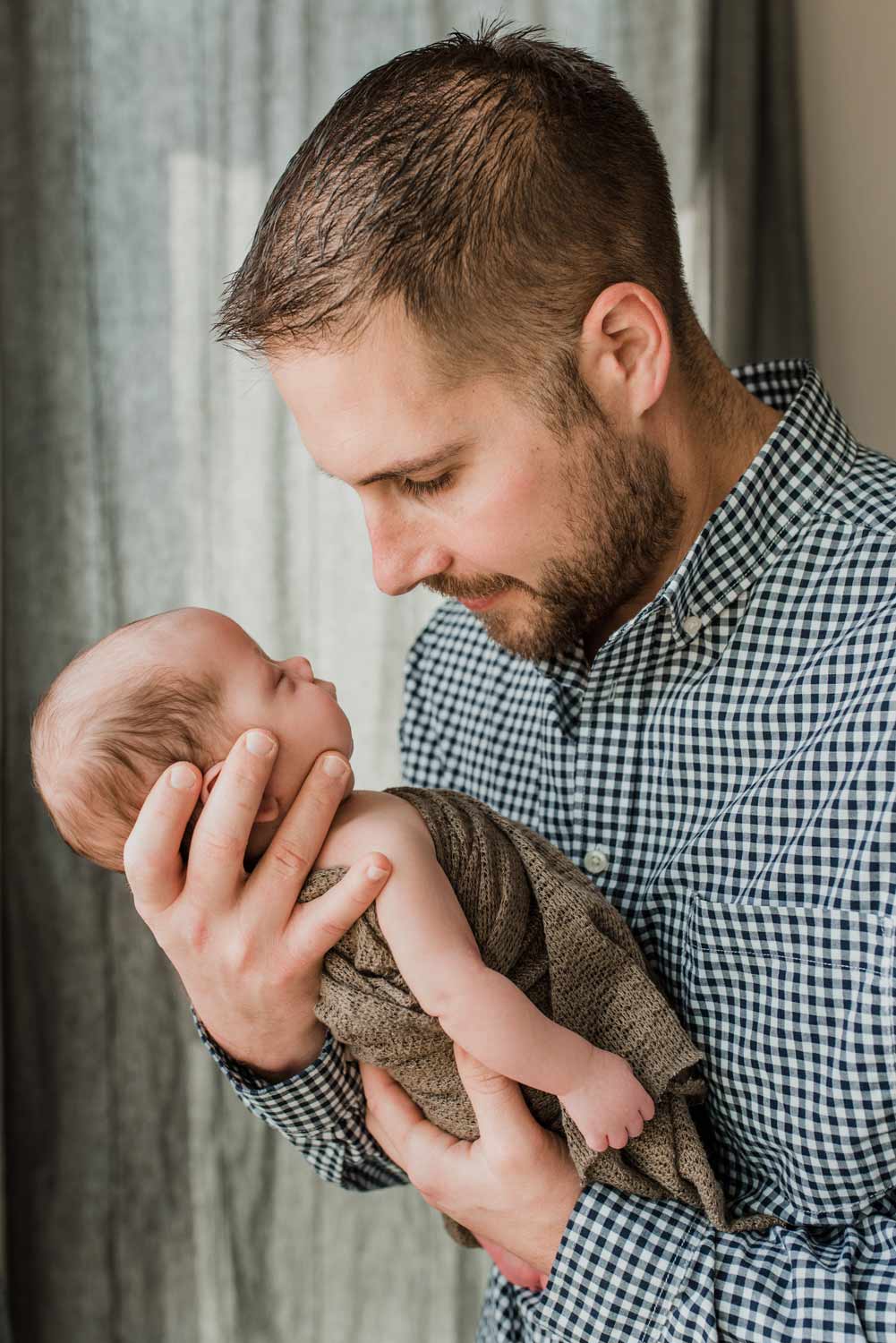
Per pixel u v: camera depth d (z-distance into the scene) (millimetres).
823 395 1037
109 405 1836
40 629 1821
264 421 1877
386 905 924
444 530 942
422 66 925
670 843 1011
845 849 910
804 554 987
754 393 1137
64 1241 1844
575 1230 917
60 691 1021
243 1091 1042
